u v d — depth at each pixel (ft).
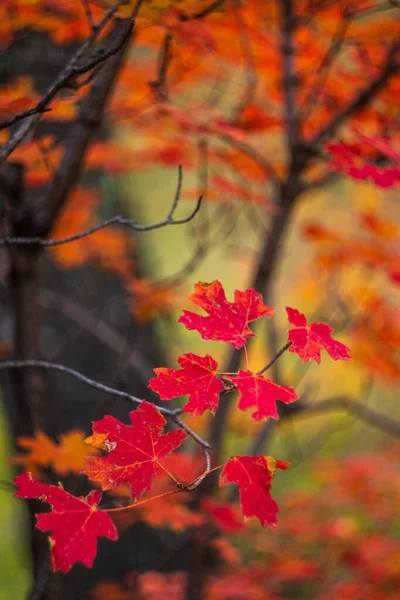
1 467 22.57
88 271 14.14
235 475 3.94
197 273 29.63
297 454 14.70
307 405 10.71
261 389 3.95
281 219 10.23
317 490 16.66
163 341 15.39
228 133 7.95
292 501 14.80
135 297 11.38
